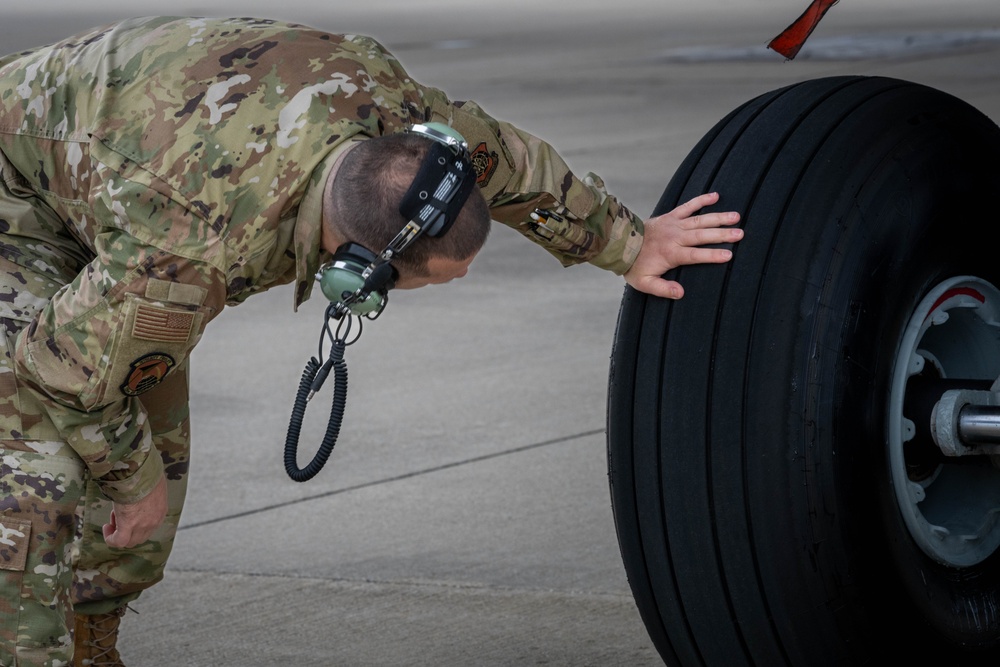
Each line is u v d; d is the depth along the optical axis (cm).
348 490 955
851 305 490
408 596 766
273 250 477
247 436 1081
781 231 499
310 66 477
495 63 5444
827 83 545
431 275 467
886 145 511
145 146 463
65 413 489
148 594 787
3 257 518
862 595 499
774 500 489
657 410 513
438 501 924
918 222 511
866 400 495
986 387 527
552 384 1195
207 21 502
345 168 454
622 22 10369
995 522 554
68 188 497
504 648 694
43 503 507
